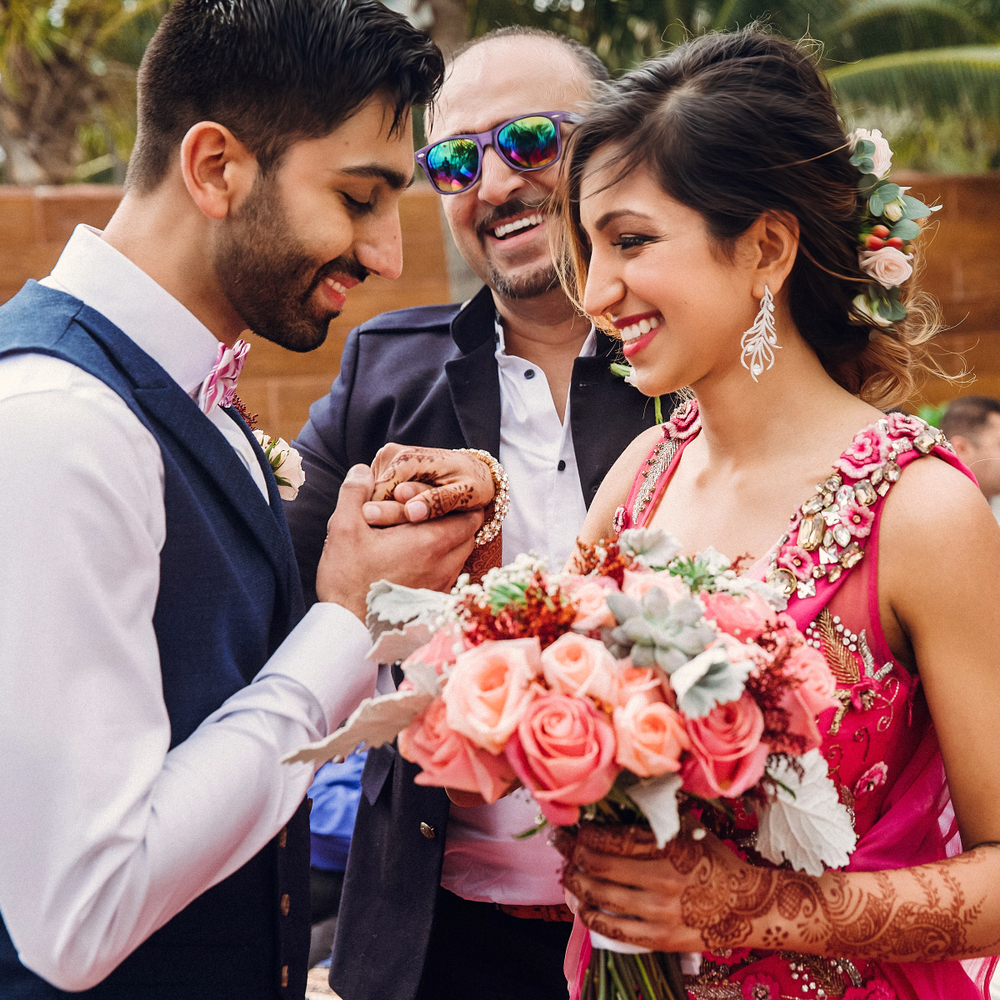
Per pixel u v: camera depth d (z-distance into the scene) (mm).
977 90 8477
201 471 1444
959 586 1317
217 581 1413
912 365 1608
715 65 1463
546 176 2105
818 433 1479
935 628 1335
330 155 1431
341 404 2301
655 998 1300
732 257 1413
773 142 1387
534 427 2205
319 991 2383
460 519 1653
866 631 1366
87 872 1188
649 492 1698
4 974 1315
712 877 1234
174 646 1377
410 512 1605
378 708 1162
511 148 2088
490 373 2199
